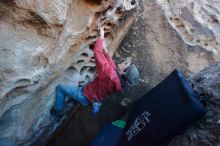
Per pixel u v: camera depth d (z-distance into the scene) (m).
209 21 4.09
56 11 2.65
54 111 3.46
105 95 3.15
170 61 3.91
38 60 2.88
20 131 3.40
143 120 3.13
